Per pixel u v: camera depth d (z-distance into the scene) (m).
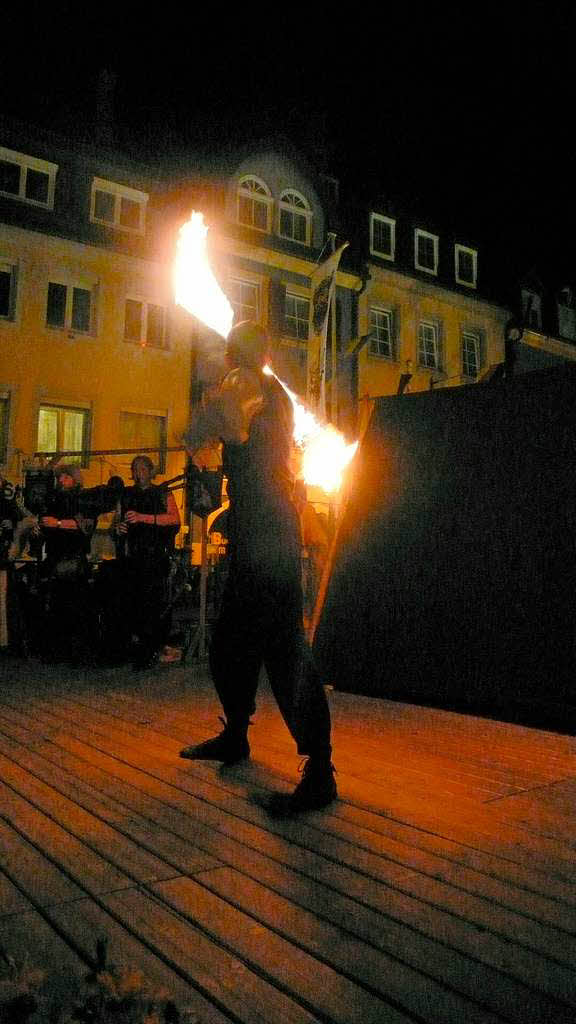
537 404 4.25
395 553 4.67
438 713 4.18
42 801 2.65
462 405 4.58
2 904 1.84
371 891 1.92
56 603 6.52
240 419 2.66
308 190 21.06
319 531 6.56
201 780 2.91
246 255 19.47
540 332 25.86
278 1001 1.43
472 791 2.79
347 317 21.33
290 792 2.74
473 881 1.99
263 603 2.72
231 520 2.87
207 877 2.00
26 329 16.45
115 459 17.34
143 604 6.05
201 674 5.79
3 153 16.53
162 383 18.06
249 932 1.70
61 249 16.97
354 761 3.20
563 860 2.13
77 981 1.47
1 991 1.26
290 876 2.01
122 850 2.19
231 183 19.59
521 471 4.22
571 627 3.82
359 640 4.77
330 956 1.60
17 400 16.22
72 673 5.89
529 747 3.44
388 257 22.83
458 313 24.09
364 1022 1.37
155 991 1.35
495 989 1.48
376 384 21.64
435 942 1.67
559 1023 1.37
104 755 3.30
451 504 4.47
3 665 6.39
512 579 4.12
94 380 17.20
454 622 4.31
